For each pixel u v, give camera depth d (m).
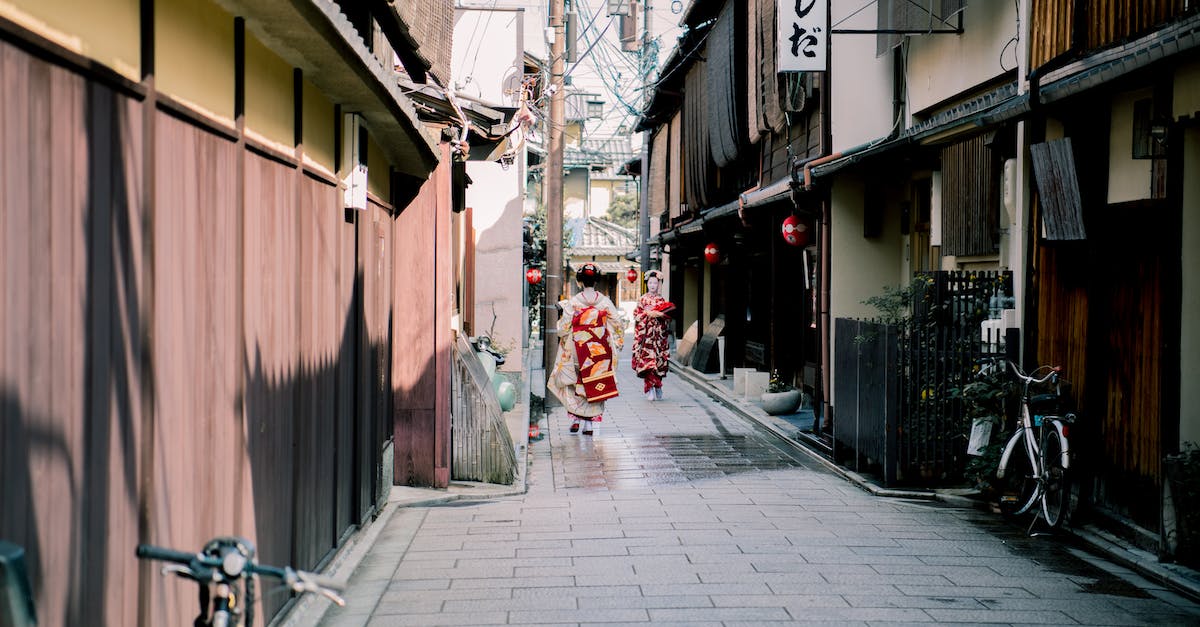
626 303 48.41
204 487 4.15
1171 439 6.94
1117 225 7.92
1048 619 5.88
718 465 12.03
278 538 5.37
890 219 14.30
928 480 10.08
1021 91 9.27
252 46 4.88
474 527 8.52
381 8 6.94
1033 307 8.90
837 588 6.54
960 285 9.84
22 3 2.63
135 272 3.39
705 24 21.38
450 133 10.00
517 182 17.83
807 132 16.67
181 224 3.86
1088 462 8.23
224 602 3.06
